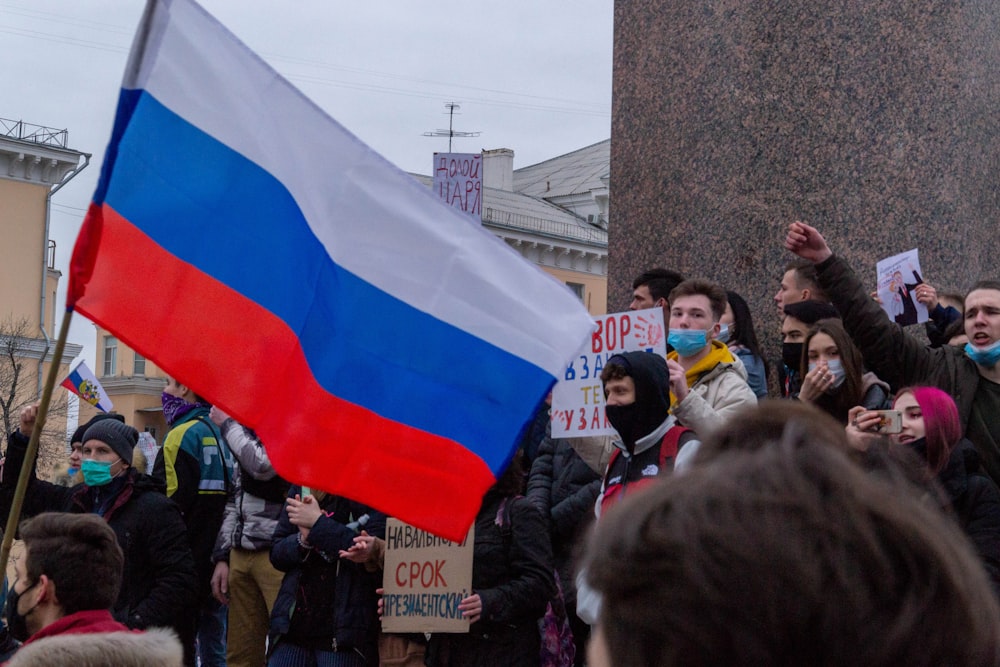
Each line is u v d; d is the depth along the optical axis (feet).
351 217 13.56
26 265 135.95
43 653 9.27
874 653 2.51
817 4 20.53
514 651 16.88
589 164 157.89
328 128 13.44
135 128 12.74
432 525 13.41
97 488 19.57
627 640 2.63
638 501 2.78
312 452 13.33
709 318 17.52
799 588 2.53
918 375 16.35
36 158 135.74
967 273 19.92
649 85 22.27
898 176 19.98
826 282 16.53
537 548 16.80
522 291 13.69
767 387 19.98
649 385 15.34
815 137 20.40
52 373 11.63
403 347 13.58
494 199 138.62
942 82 20.03
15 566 14.01
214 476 22.71
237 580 21.83
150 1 12.67
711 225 21.12
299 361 13.32
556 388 17.84
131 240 12.71
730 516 2.64
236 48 13.11
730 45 21.16
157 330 12.75
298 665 18.48
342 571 18.25
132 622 18.74
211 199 13.02
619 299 22.54
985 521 13.62
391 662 17.69
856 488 2.69
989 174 20.58
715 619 2.55
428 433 13.51
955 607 2.57
